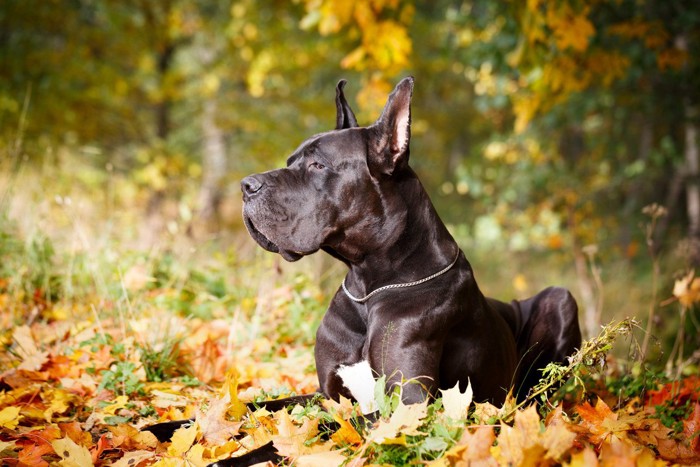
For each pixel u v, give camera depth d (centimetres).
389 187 427
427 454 342
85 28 1510
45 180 843
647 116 1268
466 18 1175
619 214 1442
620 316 920
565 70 872
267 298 647
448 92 2059
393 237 428
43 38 1477
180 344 575
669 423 451
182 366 538
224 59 1703
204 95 1700
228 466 351
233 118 1683
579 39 750
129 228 838
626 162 1490
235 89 1773
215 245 930
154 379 512
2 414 402
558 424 340
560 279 1230
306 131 1769
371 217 425
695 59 1059
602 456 320
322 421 394
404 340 411
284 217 420
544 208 1428
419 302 417
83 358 529
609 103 1229
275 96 1708
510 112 1542
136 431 393
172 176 1636
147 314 618
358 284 439
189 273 708
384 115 423
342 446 370
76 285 676
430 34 1672
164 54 1656
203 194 1725
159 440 400
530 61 812
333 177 423
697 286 589
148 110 1725
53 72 1384
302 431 371
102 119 1545
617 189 1430
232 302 689
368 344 423
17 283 647
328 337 442
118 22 1510
